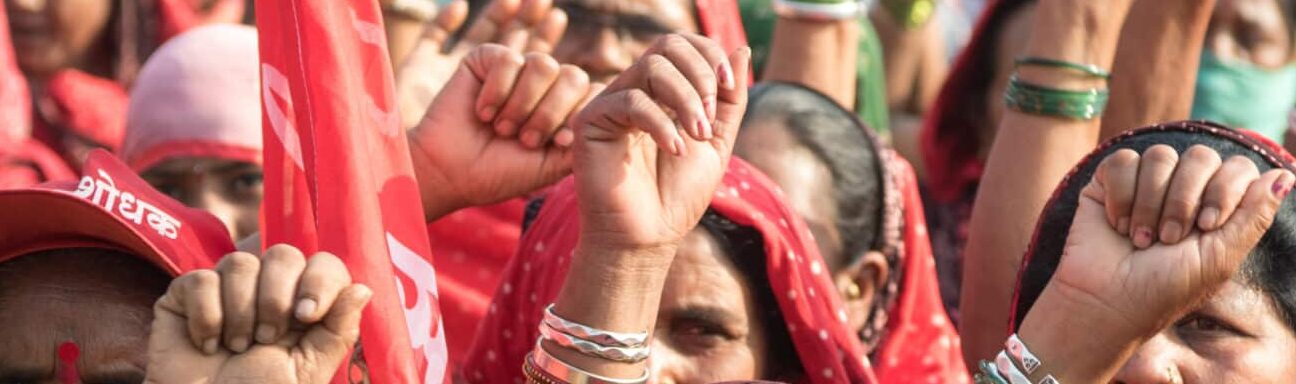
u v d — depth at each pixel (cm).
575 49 382
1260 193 222
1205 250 223
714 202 284
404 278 238
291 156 238
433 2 405
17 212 224
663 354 280
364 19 239
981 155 457
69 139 497
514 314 302
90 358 225
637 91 229
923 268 349
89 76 514
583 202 236
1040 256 263
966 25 648
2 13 470
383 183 238
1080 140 300
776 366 293
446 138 263
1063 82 299
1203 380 240
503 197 265
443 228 414
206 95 392
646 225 237
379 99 239
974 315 302
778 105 331
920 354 345
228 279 193
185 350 193
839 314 294
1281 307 242
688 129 226
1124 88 313
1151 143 259
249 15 543
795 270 286
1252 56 485
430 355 238
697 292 281
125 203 227
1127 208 228
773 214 291
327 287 193
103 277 229
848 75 393
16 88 467
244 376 192
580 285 238
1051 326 230
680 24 388
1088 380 229
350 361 230
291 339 195
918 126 563
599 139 236
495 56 262
